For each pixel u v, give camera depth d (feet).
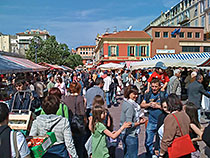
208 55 39.88
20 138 6.37
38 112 12.92
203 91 17.04
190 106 9.92
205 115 25.14
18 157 6.10
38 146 7.24
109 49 111.65
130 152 10.96
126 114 10.75
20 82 17.30
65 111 10.88
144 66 30.45
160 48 113.39
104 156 9.73
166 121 8.58
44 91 22.66
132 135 11.03
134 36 114.62
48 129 8.38
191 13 137.39
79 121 12.24
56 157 8.33
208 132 8.01
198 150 10.44
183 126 8.42
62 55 150.51
